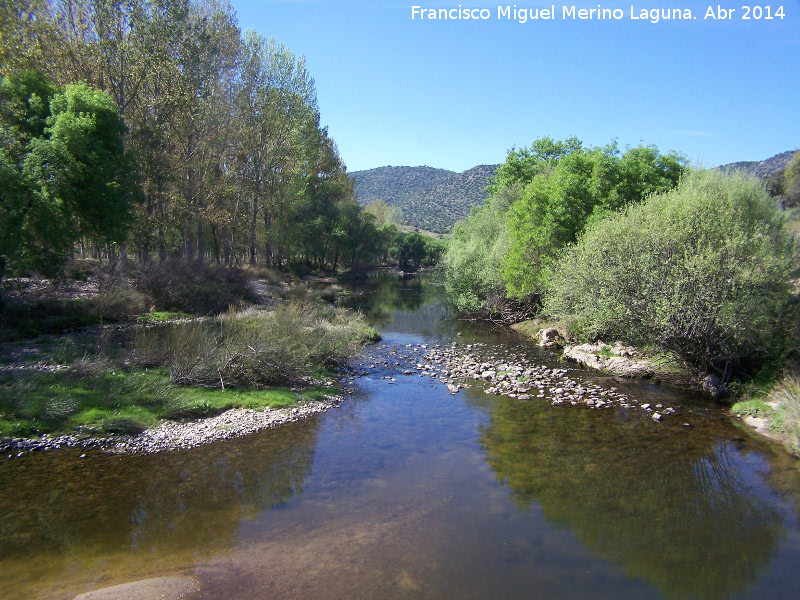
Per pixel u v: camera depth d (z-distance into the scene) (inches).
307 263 2346.2
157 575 240.8
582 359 695.7
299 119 1787.6
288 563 251.0
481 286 1165.7
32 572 243.0
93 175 788.0
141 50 1119.0
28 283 786.2
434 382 623.8
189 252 1609.3
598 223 661.9
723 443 406.0
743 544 269.9
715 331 491.5
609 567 248.7
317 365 641.6
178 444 411.5
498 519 296.5
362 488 338.3
